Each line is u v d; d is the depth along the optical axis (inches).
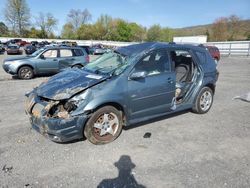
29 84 406.3
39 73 473.7
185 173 140.5
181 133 196.7
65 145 171.8
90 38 3312.0
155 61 197.3
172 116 236.4
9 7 2687.0
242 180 134.4
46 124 156.5
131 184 130.3
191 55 231.8
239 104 286.7
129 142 178.7
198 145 176.2
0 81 436.5
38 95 171.5
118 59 197.5
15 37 2655.0
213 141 183.3
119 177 136.3
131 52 197.8
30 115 171.0
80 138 174.7
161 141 181.6
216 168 146.2
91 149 167.0
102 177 136.2
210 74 242.5
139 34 3597.4
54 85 175.5
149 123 216.1
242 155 162.7
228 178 136.1
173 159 156.0
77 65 494.0
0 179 133.0
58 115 155.9
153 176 137.4
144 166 147.6
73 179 134.0
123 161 152.7
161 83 196.9
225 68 672.4
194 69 234.4
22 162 149.9
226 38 2866.6
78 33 3289.9
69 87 165.9
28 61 458.9
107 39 3398.1
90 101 161.3
